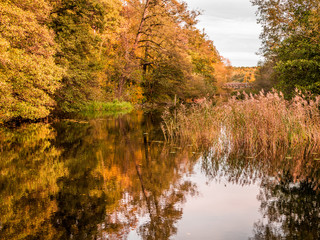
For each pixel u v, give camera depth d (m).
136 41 28.48
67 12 17.05
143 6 28.62
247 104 9.53
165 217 4.05
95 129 12.91
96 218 3.99
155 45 29.56
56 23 16.98
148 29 28.41
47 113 12.42
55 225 3.77
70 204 4.47
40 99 12.13
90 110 23.12
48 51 11.45
